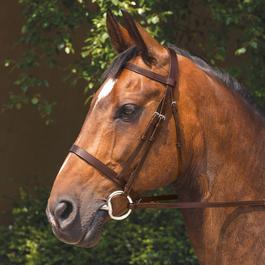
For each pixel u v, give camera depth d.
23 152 15.21
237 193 6.65
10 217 14.94
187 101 6.50
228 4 12.59
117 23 6.64
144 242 13.54
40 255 13.60
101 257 13.55
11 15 14.95
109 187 6.29
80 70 12.48
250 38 12.41
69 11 12.51
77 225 6.20
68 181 6.26
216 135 6.62
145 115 6.35
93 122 6.35
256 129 6.81
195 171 6.57
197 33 13.28
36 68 14.92
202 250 6.66
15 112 15.17
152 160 6.37
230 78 6.93
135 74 6.41
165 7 12.73
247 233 6.58
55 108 15.30
